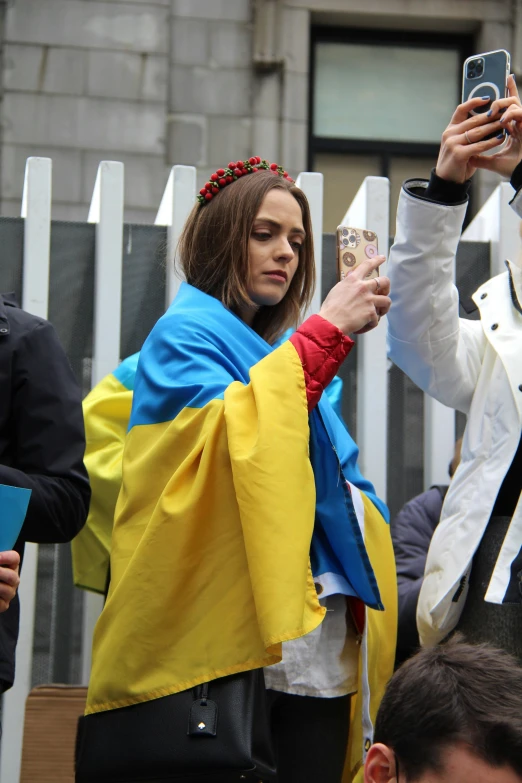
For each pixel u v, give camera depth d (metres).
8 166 8.67
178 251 3.57
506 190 5.20
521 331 3.57
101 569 4.21
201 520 2.98
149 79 8.92
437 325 3.56
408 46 9.59
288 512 2.84
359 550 3.13
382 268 4.96
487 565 3.37
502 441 3.44
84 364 4.97
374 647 3.33
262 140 9.10
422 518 4.48
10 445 3.27
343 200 9.43
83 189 8.73
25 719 4.02
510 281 3.68
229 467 2.99
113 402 4.36
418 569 4.36
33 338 3.31
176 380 3.17
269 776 2.91
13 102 8.74
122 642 2.96
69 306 4.99
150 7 8.99
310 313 4.98
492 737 1.88
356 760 3.19
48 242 4.89
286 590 2.79
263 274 3.39
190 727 2.86
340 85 9.51
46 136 8.75
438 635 3.47
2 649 3.03
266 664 2.88
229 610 2.93
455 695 1.93
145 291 5.03
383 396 4.91
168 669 2.93
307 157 9.37
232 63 9.12
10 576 2.85
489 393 3.53
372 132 9.52
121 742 2.91
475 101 3.44
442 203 3.48
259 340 3.35
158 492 3.12
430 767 1.91
